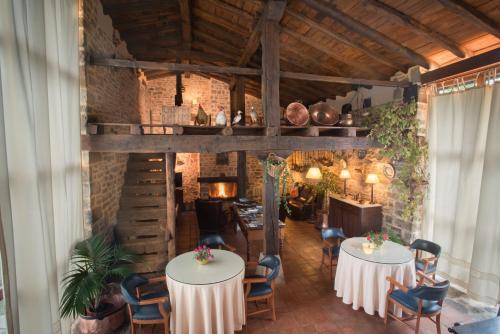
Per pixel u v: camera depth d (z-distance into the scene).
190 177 9.51
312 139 4.35
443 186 4.38
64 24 3.10
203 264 3.37
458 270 4.15
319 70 5.84
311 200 7.95
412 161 4.62
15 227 2.11
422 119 4.63
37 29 2.42
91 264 3.16
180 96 7.16
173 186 4.06
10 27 2.03
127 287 2.95
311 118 4.93
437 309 3.03
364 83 4.49
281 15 4.00
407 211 4.75
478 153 3.86
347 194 6.50
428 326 3.36
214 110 9.16
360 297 3.59
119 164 5.20
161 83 9.00
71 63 3.26
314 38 4.68
